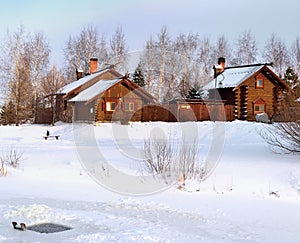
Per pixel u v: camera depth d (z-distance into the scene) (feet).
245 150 43.68
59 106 100.68
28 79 121.19
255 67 102.32
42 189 27.86
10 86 119.44
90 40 147.95
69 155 41.98
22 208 21.39
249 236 17.63
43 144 60.39
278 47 184.44
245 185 27.48
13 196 25.36
